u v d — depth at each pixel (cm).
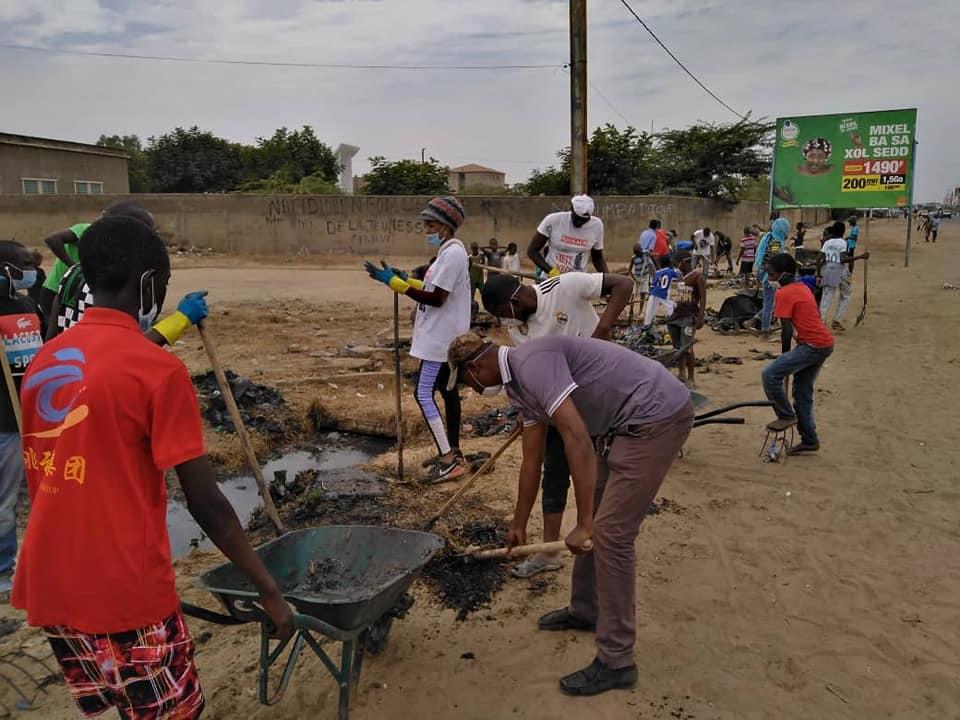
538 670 343
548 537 423
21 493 552
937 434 682
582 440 295
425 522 489
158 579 207
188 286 1923
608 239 2695
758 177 3444
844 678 337
